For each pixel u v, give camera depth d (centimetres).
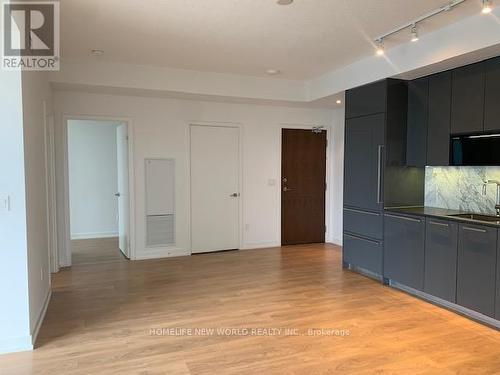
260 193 635
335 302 382
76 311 356
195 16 331
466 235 341
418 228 393
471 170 408
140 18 335
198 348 282
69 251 521
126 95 538
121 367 255
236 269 505
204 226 603
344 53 436
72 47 415
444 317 344
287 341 294
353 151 487
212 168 602
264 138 630
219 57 454
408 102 443
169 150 573
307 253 598
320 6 311
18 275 279
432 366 258
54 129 502
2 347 275
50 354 274
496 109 343
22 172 278
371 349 282
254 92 552
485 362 264
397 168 443
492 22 312
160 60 468
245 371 250
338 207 662
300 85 579
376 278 464
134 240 560
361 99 469
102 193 743
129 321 333
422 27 355
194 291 415
